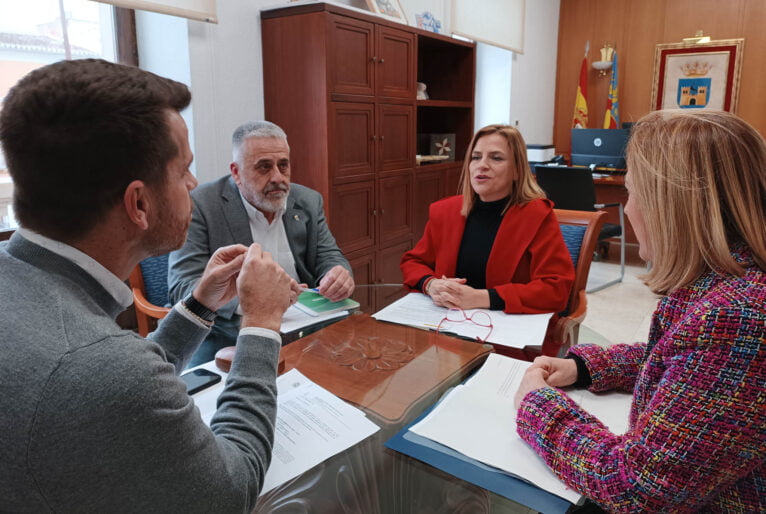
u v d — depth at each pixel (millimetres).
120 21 2502
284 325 1412
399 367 1176
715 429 662
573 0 6191
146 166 625
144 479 563
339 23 2701
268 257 873
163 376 583
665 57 5867
